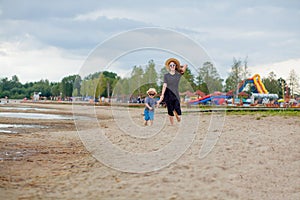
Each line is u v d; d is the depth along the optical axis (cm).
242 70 3797
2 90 9550
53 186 448
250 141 729
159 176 487
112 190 429
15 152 683
